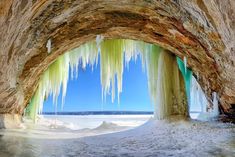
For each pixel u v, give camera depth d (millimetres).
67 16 5895
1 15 4004
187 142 5445
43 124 11523
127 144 5723
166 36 7207
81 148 5168
